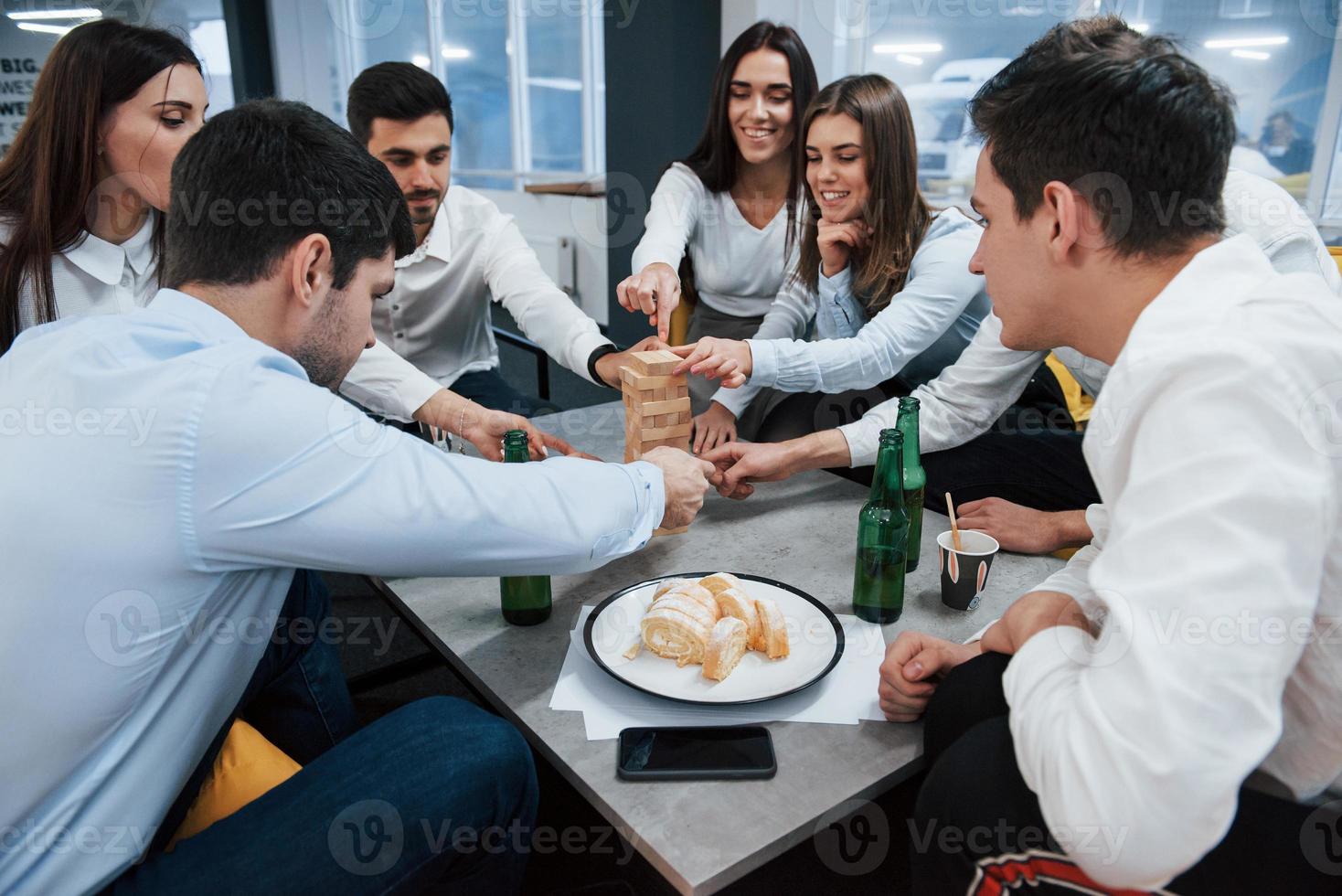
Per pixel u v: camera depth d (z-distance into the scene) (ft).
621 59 13.52
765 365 5.56
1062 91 2.57
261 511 2.76
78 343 2.81
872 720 3.36
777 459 5.12
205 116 5.20
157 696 2.90
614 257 14.84
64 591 2.59
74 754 2.72
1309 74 9.54
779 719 3.34
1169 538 2.14
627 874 4.69
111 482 2.61
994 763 2.58
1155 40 2.62
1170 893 2.37
